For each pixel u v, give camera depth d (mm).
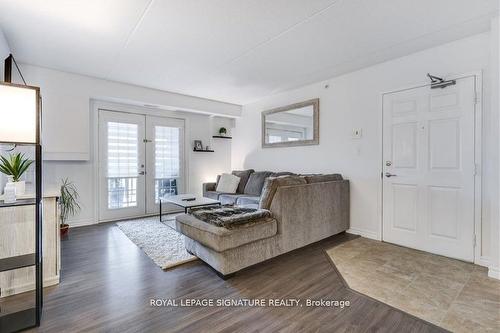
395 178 3242
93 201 4246
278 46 2861
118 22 2363
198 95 4961
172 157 5234
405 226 3156
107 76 3895
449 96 2799
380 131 3379
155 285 2182
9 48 2852
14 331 1562
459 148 2732
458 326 1651
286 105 4684
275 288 2141
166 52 3023
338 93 3873
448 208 2811
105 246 3139
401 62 3174
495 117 2352
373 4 2086
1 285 1978
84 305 1872
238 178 5020
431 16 2270
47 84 3570
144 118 4848
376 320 1715
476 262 2615
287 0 2027
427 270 2479
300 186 2914
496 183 2330
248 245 2412
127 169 4652
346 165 3770
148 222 4297
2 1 2029
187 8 2135
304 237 2959
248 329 1620
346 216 3650
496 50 2320
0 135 1567
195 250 2656
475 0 2043
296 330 1615
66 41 2742
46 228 2150
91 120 4238
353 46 2869
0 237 1977
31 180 3436
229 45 2838
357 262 2676
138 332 1586
